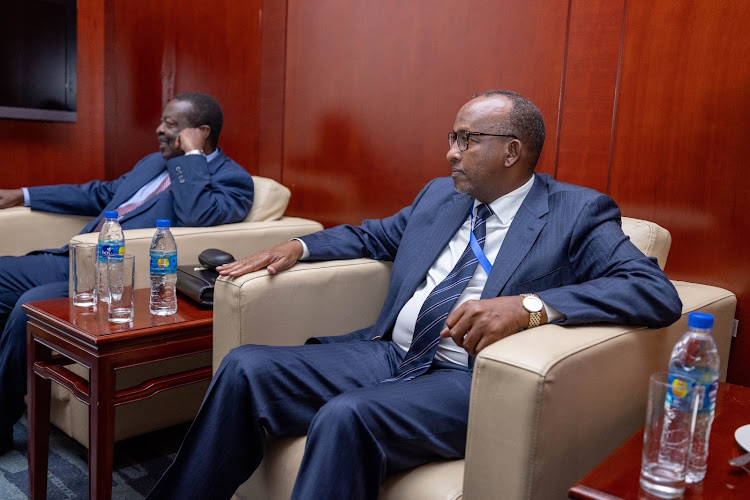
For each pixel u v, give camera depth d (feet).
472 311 4.83
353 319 6.82
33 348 6.48
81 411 7.30
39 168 11.96
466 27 7.88
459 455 4.96
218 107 9.39
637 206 6.76
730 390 5.09
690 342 3.81
